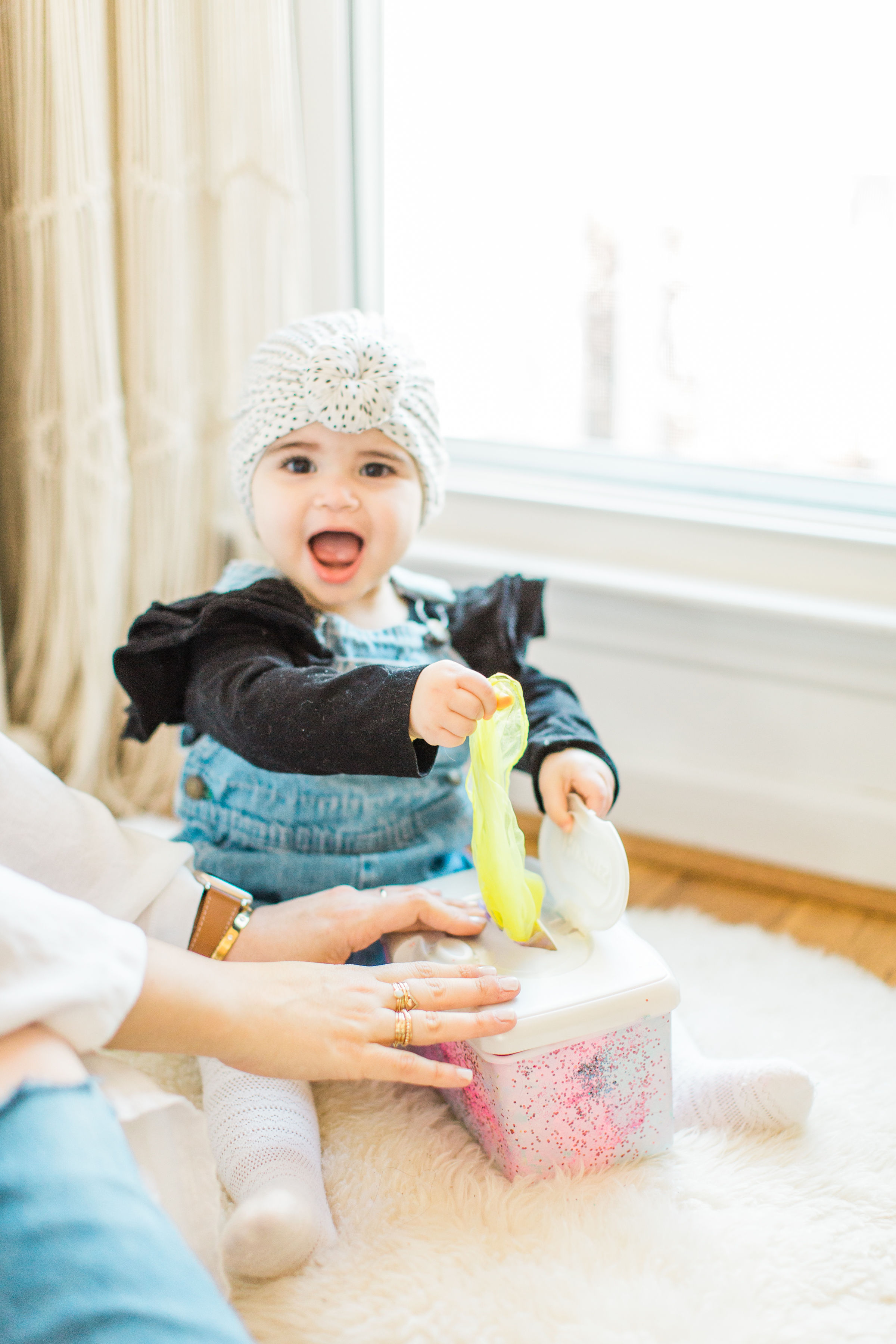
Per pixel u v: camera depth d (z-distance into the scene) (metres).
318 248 1.32
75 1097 0.52
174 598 1.24
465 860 1.02
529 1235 0.70
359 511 0.93
